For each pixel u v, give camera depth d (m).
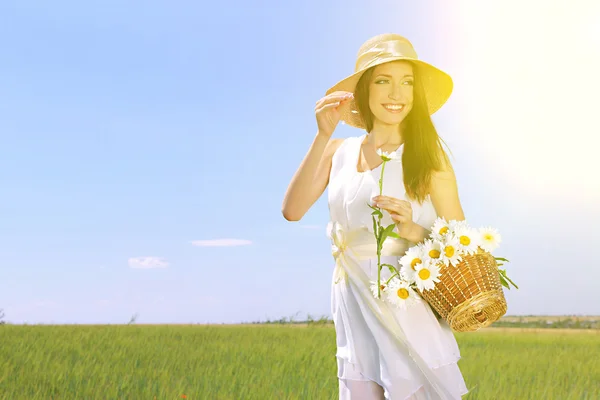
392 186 2.93
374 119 3.17
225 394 5.43
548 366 7.70
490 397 5.52
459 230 2.69
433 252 2.69
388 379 2.76
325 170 3.32
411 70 3.07
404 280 2.73
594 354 9.20
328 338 10.87
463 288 2.63
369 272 2.89
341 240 3.00
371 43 3.14
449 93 3.22
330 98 3.02
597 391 6.04
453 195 2.98
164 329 12.80
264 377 6.32
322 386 5.75
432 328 2.79
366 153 3.11
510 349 9.84
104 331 11.80
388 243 2.90
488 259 2.69
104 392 5.49
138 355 7.94
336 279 3.06
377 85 3.05
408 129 3.03
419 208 2.92
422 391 2.79
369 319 2.85
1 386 5.60
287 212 3.30
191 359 7.70
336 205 3.06
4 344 8.72
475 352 9.07
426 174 2.92
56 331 11.41
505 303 2.66
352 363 2.94
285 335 11.51
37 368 6.49
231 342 10.19
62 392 5.51
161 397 5.29
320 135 3.10
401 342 2.74
